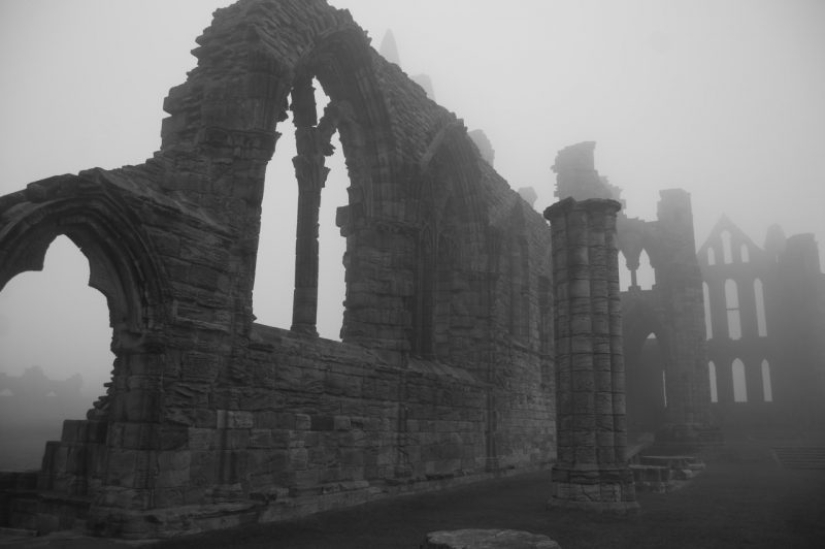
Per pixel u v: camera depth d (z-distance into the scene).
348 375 18.31
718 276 63.28
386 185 22.20
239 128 15.27
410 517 15.49
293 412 15.98
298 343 16.70
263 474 14.73
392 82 23.14
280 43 16.53
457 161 28.25
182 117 15.83
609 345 18.06
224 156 15.12
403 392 20.77
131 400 12.37
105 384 14.53
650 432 54.03
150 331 12.48
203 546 11.15
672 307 48.97
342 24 19.58
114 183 12.19
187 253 13.56
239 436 14.09
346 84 21.61
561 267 18.77
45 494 13.27
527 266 35.09
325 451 17.00
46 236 11.37
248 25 15.77
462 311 28.42
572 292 18.33
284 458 15.46
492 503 18.47
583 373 17.64
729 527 13.86
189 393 13.06
